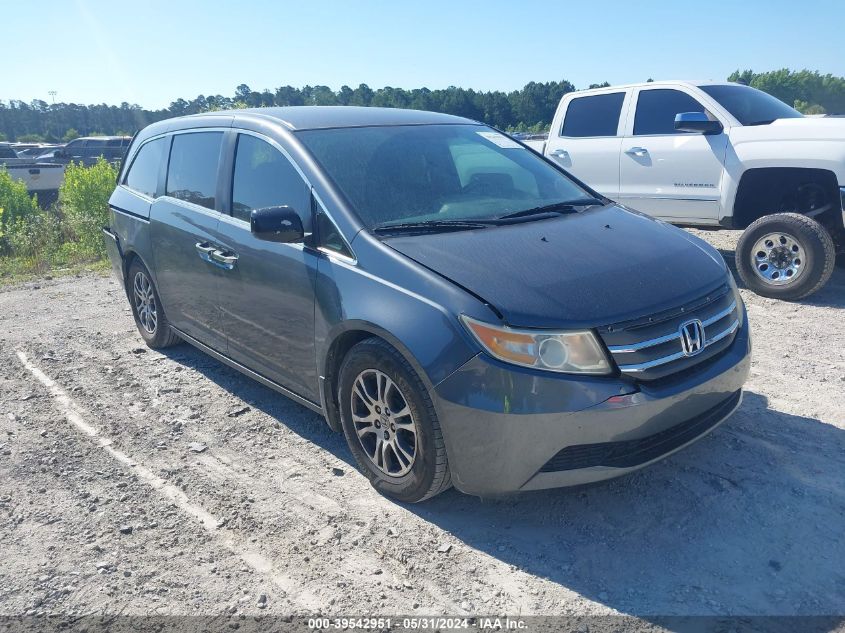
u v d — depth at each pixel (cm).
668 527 319
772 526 316
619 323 300
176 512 352
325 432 432
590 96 843
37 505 363
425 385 310
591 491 350
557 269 325
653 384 304
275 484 374
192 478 384
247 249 412
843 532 309
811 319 607
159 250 514
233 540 327
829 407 431
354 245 352
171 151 520
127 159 599
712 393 323
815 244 634
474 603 280
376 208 371
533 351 293
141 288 579
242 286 421
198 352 586
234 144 448
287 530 333
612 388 294
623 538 314
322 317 360
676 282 330
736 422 415
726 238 975
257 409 468
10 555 322
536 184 441
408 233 356
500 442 297
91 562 315
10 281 963
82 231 1252
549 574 294
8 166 1998
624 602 275
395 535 325
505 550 311
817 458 371
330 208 369
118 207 581
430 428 314
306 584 295
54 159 2694
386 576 298
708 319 327
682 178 746
